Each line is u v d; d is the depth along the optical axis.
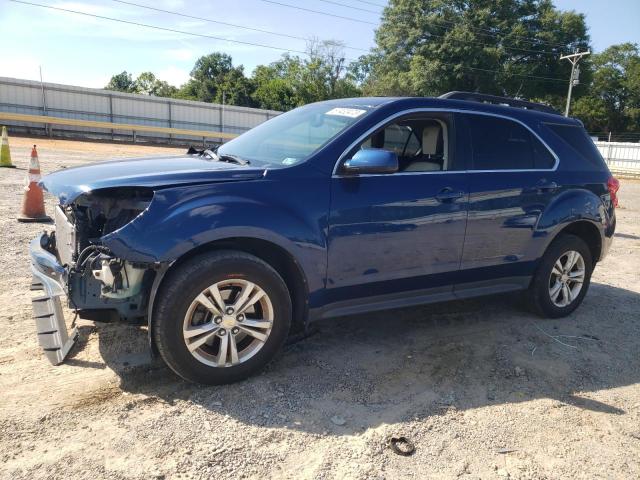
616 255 8.23
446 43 44.75
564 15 49.69
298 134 4.00
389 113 3.90
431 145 4.25
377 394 3.43
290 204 3.39
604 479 2.79
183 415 3.03
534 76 49.44
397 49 48.38
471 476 2.72
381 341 4.25
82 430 2.83
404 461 2.78
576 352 4.33
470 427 3.14
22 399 3.07
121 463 2.60
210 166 3.58
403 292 4.03
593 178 5.04
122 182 3.07
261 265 3.29
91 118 30.42
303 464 2.70
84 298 3.14
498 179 4.32
